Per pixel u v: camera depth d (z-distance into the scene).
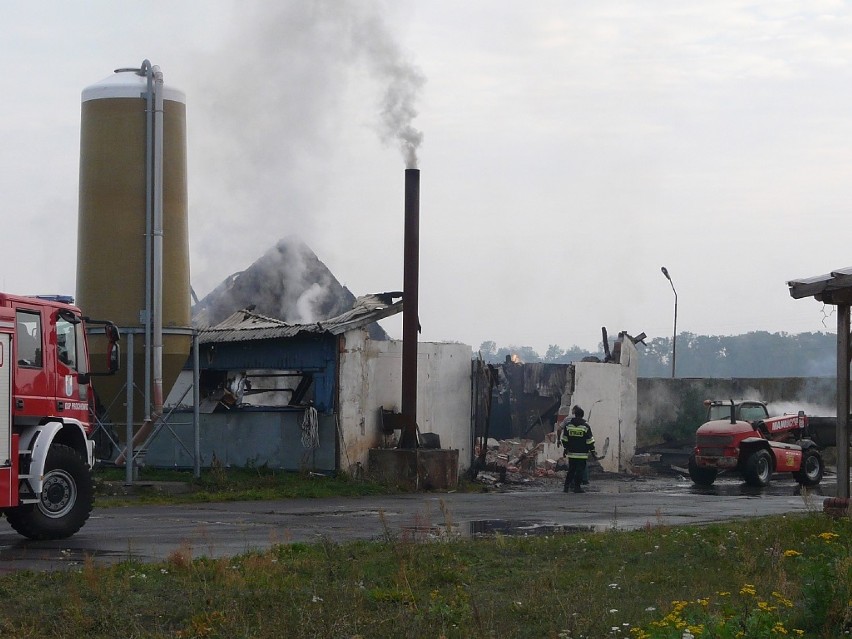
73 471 15.23
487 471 31.56
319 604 9.03
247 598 9.38
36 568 11.77
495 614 8.95
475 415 30.45
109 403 25.23
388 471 26.64
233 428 28.50
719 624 7.59
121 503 21.16
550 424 35.75
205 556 12.14
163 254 24.97
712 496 24.66
